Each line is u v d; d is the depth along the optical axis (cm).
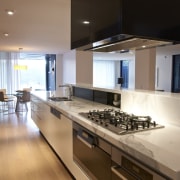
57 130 296
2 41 558
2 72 954
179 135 143
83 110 244
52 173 273
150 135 143
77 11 220
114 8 154
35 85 1057
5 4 268
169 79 899
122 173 132
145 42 187
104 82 1320
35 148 366
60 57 957
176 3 170
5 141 407
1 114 712
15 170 282
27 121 596
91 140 175
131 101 221
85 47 220
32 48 722
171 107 172
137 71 478
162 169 97
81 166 207
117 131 149
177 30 172
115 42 185
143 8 155
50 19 338
